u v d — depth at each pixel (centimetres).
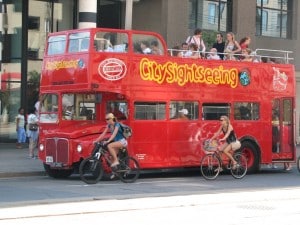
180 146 1995
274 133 2250
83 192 1538
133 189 1628
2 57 3025
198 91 2047
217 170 1962
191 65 2036
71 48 1902
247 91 2170
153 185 1745
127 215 1166
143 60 1925
